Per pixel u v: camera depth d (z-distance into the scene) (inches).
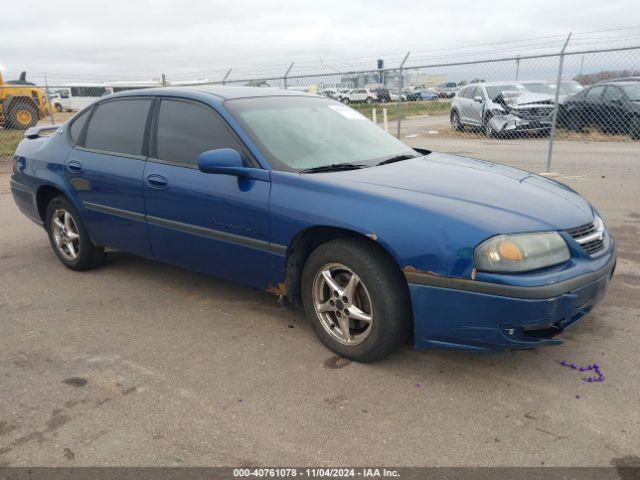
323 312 134.3
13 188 215.9
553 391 115.6
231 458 97.7
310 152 147.1
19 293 179.9
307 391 118.0
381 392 117.0
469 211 115.1
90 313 162.2
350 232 125.6
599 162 402.3
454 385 119.1
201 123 154.0
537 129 511.2
